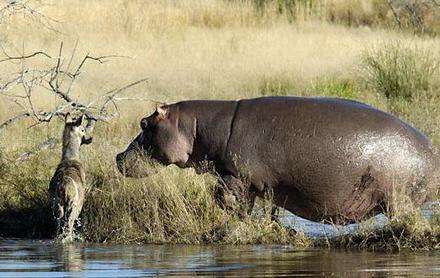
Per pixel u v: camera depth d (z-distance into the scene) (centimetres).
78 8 7125
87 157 2909
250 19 7900
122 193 2631
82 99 4253
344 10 8388
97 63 5459
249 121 2523
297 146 2469
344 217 2503
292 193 2512
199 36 6912
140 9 7625
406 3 8056
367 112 2502
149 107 4266
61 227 2542
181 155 2603
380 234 2411
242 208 2533
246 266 2066
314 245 2414
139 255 2253
